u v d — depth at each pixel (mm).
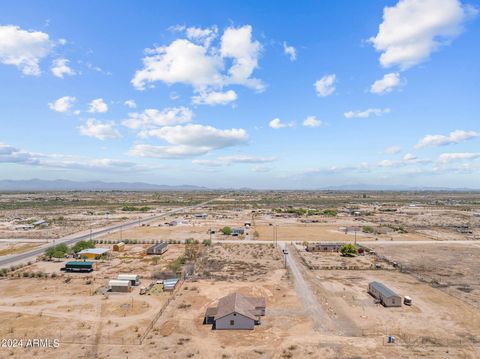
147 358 36875
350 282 65938
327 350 38938
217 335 42594
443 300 55969
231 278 67500
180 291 59406
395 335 43031
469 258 87500
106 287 61469
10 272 71250
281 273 71250
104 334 42500
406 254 92125
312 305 52875
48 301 54000
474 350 39219
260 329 44406
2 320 46562
